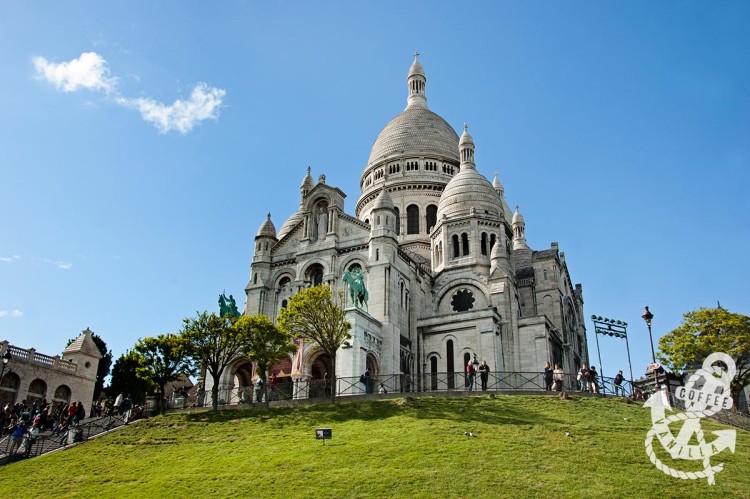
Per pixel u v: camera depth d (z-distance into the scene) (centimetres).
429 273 8219
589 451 3334
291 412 4700
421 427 3866
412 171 9969
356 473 3084
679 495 2748
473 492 2780
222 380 6619
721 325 5388
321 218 7644
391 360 6562
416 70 11706
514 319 7362
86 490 3266
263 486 3014
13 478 3547
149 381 5362
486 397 4716
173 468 3522
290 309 5284
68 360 6956
